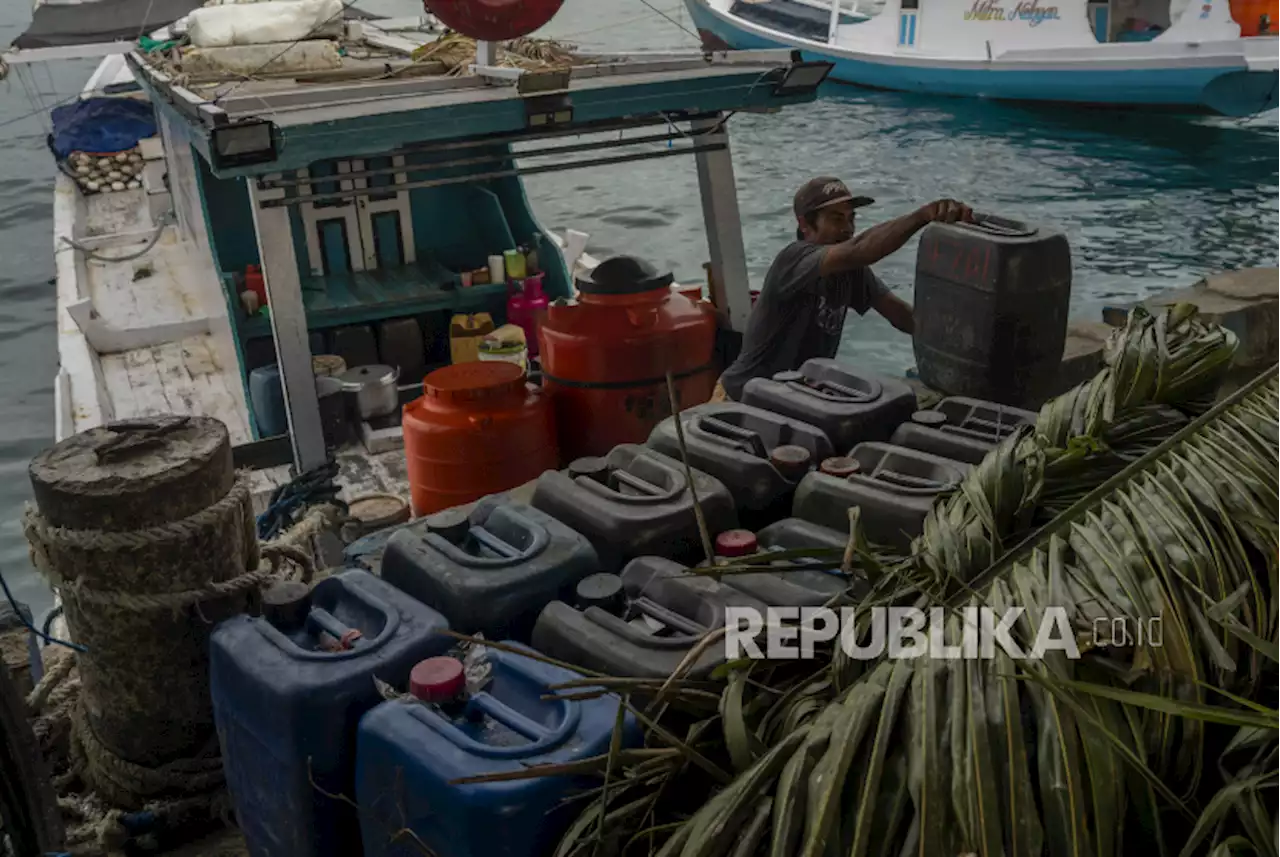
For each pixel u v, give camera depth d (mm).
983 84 25250
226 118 4273
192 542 2775
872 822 1896
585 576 2605
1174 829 2045
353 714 2275
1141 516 2221
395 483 5586
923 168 20750
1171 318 2906
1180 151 21516
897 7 26844
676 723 2277
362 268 7219
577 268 9141
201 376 7898
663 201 17875
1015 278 3832
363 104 4668
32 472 2732
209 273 7633
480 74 5465
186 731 2945
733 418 3311
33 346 14508
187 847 2980
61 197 12906
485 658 2381
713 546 2723
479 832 1980
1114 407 2643
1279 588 2221
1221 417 2479
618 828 2053
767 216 17453
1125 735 1980
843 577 2586
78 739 3156
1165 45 23234
